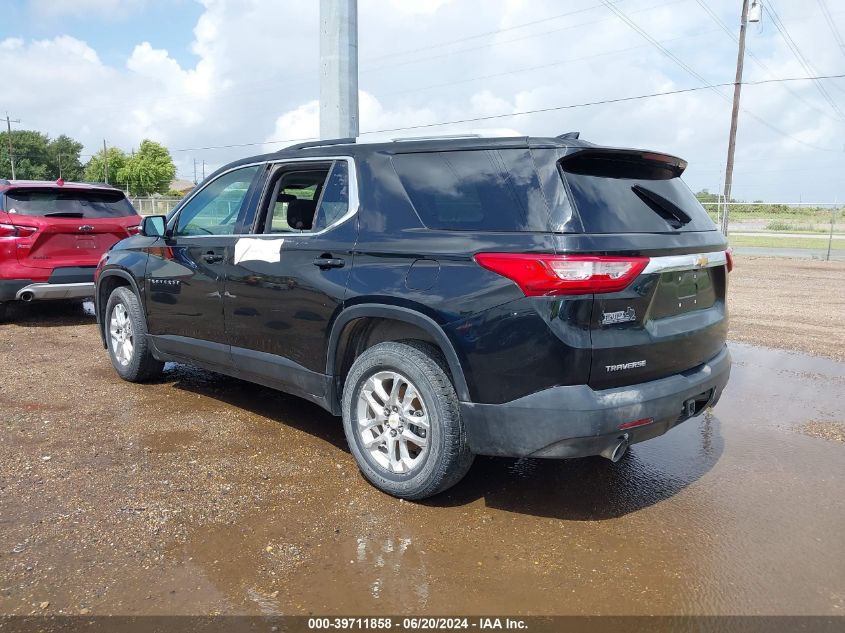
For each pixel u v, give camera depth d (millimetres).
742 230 28609
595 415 2896
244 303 4219
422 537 3129
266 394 5336
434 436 3260
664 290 3195
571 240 2877
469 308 3076
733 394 5574
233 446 4211
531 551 3023
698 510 3445
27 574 2771
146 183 85188
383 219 3520
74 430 4438
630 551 3033
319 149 4031
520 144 3164
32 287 7492
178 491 3553
